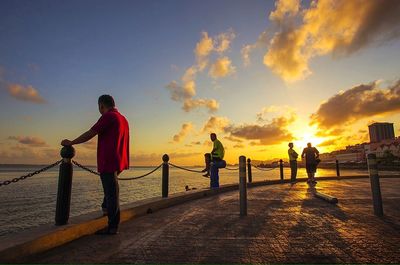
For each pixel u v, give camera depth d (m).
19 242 3.00
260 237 3.86
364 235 3.92
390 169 76.31
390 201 7.16
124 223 4.87
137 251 3.27
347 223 4.70
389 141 133.75
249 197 8.49
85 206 21.23
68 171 4.00
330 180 16.72
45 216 17.58
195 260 2.95
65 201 3.93
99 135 4.19
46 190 36.00
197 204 7.25
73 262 2.91
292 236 3.90
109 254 3.16
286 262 2.89
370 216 5.30
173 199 7.12
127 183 51.75
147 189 36.78
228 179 57.12
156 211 6.16
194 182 49.16
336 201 7.03
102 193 31.11
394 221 4.83
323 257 3.03
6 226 14.74
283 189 11.06
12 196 28.92
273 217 5.30
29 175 3.70
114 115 4.18
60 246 3.49
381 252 3.19
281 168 16.34
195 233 4.11
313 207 6.46
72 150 4.02
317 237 3.84
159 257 3.05
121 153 4.26
